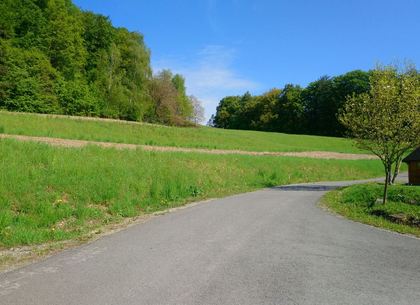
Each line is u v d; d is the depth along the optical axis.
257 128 125.94
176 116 79.19
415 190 21.19
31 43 64.81
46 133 29.73
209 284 6.55
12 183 12.70
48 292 6.12
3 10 61.59
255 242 9.62
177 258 8.07
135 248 8.90
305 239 10.18
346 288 6.54
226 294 6.12
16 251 8.71
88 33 76.06
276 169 31.91
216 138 51.81
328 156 47.41
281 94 124.88
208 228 11.26
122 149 23.44
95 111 62.62
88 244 9.33
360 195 20.67
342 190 23.70
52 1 70.25
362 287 6.61
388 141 18.50
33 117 37.88
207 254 8.41
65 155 17.47
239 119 135.12
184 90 102.62
